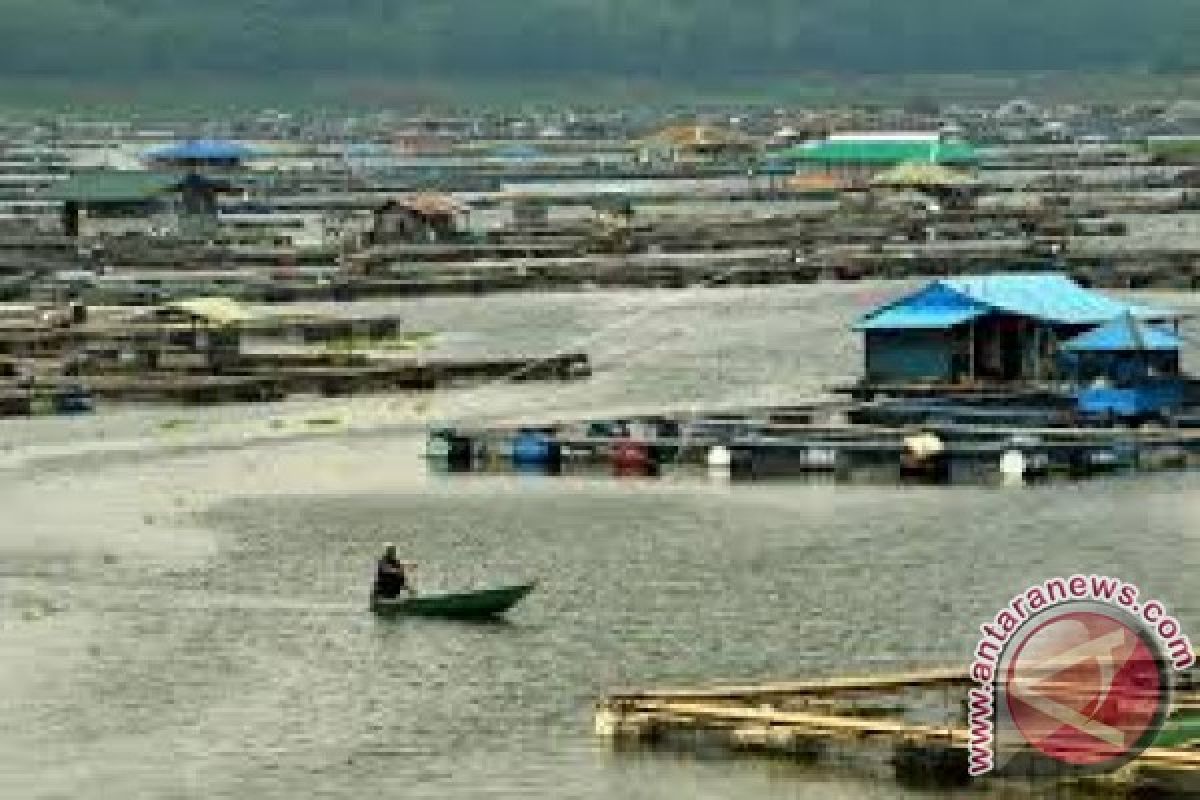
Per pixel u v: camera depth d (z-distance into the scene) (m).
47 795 163.38
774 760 164.50
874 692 172.38
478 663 192.25
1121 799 154.12
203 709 182.00
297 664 193.75
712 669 187.38
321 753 170.75
